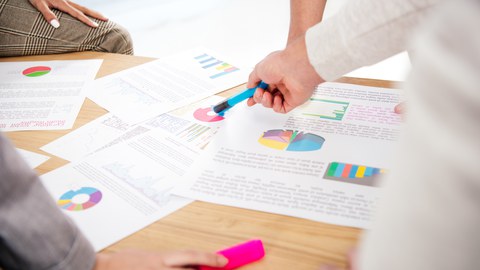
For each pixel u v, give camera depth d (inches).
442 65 10.7
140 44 109.9
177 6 128.6
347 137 30.4
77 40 45.9
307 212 24.5
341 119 32.6
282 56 29.9
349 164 27.8
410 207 12.0
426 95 11.2
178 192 26.4
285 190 26.1
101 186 27.2
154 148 30.6
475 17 10.4
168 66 42.3
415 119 11.7
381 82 37.5
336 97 35.6
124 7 129.6
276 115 33.6
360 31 25.0
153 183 27.3
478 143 10.4
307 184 26.4
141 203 25.8
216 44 108.2
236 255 21.8
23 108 36.5
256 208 25.0
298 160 28.4
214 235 23.6
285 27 114.1
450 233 11.3
